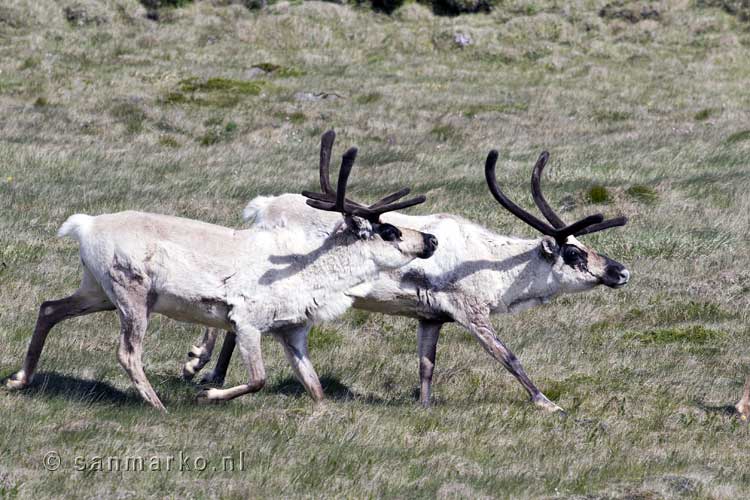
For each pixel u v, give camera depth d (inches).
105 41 4827.8
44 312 1219.9
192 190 2623.0
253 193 2623.0
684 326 1738.4
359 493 961.5
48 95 3740.2
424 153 3186.5
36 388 1224.2
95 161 2942.9
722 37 5260.8
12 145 3021.7
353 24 5433.1
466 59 5000.0
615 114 3882.9
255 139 3334.2
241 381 1390.3
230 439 1091.3
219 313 1200.2
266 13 5472.4
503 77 4650.6
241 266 1195.3
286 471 1002.1
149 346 1507.1
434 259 1336.1
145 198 2491.4
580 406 1343.5
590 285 1385.3
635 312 1807.3
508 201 1391.5
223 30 5137.8
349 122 3607.3
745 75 4756.4
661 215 2351.1
